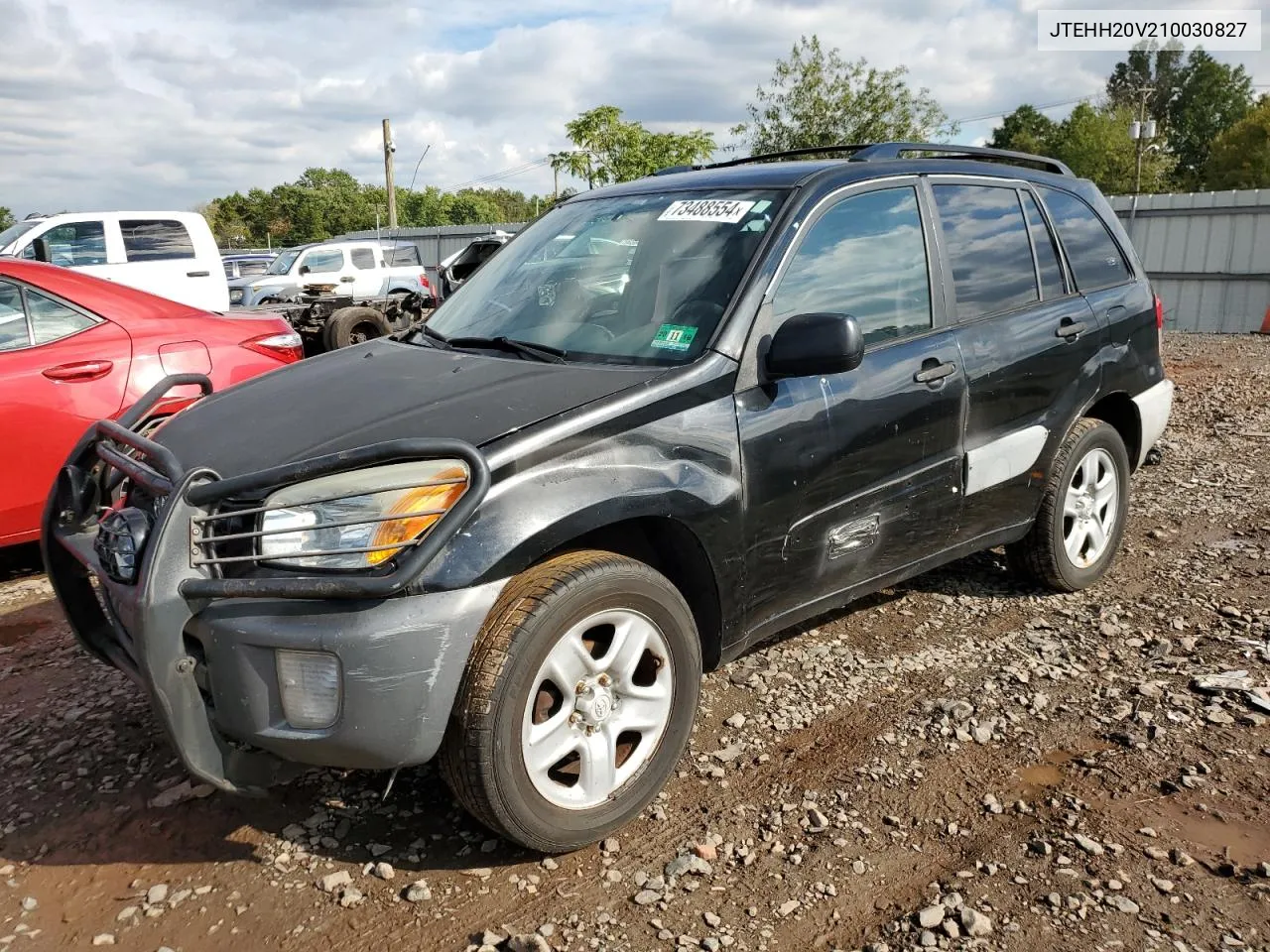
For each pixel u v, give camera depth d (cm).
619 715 271
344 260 2052
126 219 1195
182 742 243
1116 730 325
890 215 358
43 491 479
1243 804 282
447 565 236
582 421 263
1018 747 317
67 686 373
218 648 239
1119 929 234
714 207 346
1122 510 455
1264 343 1487
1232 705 336
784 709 342
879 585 355
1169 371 1167
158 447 266
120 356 500
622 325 321
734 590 298
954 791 293
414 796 295
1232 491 608
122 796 299
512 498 247
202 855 270
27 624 439
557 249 376
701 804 288
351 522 236
